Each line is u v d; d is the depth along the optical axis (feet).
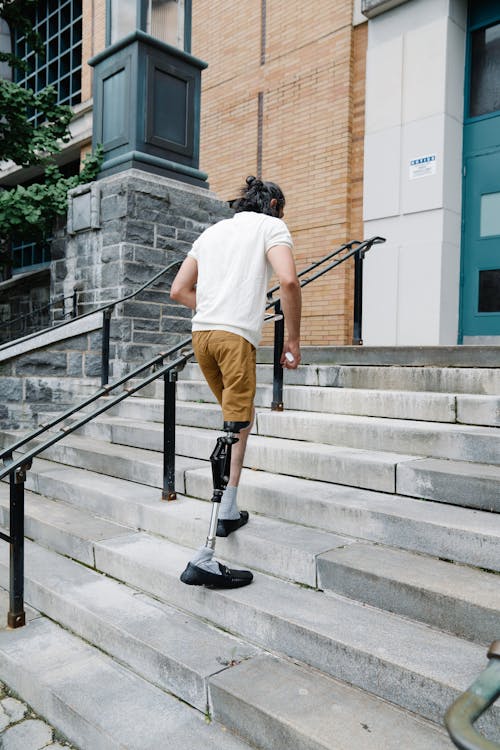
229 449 8.19
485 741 2.74
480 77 22.15
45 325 27.84
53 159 24.41
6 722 7.68
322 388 13.96
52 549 11.42
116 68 20.74
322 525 9.16
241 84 28.22
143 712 7.03
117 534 10.84
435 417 11.57
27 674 7.96
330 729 5.85
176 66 21.15
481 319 21.94
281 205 9.21
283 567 8.44
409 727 5.86
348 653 6.56
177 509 10.69
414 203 22.31
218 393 9.20
